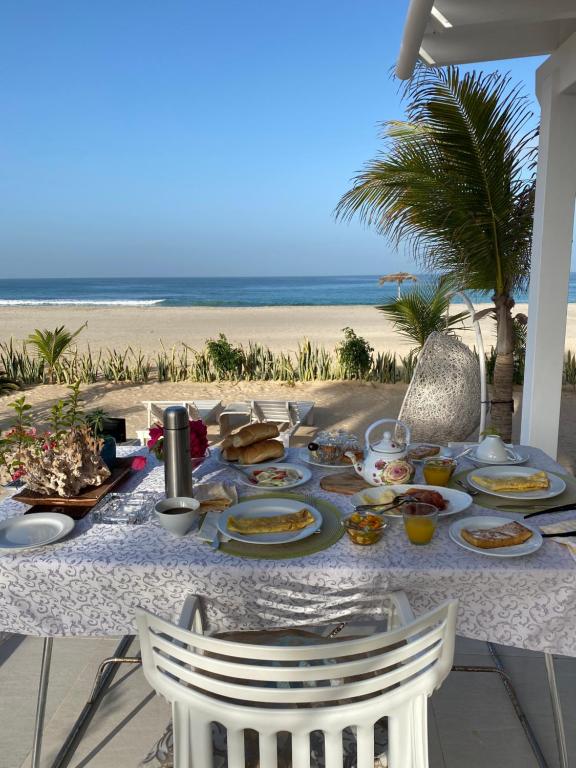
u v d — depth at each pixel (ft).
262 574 5.62
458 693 7.95
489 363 30.25
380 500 7.04
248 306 141.90
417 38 10.63
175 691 4.33
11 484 7.83
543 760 6.77
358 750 4.27
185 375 35.86
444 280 20.97
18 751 6.98
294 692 4.03
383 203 19.38
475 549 5.86
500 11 11.26
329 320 89.20
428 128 18.19
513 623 5.63
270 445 8.91
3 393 31.76
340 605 5.70
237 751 4.22
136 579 5.73
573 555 5.76
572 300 144.56
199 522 6.67
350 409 27.86
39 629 5.91
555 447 14.84
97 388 33.22
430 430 13.98
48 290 256.52
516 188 17.85
